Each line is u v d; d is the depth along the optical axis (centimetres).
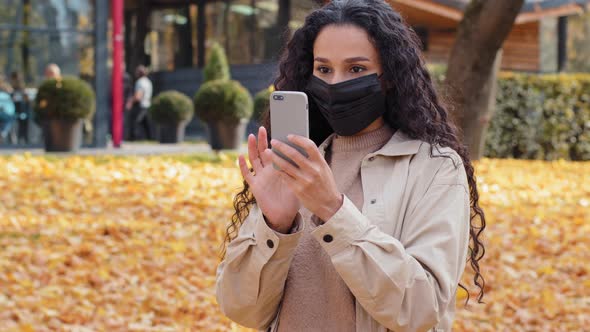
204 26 2467
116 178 1160
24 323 580
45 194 1035
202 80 2433
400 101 238
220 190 1134
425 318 216
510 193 1209
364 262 214
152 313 627
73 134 1493
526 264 813
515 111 1798
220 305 247
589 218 1059
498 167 1536
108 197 1041
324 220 215
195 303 655
